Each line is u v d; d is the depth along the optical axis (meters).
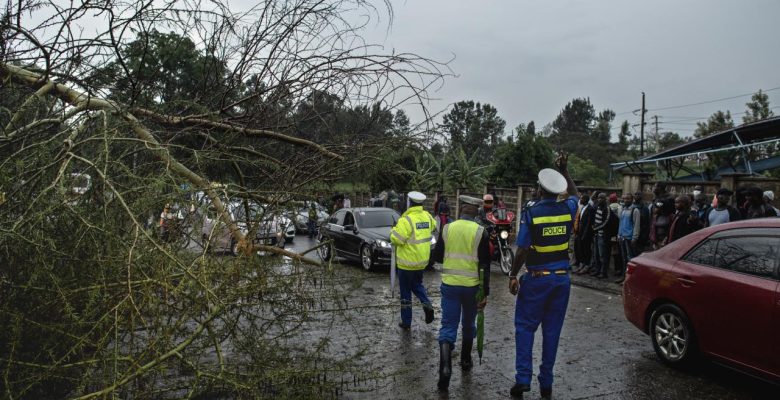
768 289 4.16
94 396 2.61
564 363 5.16
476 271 4.72
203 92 4.79
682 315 4.90
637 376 4.80
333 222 12.88
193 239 3.29
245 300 3.33
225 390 3.39
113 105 3.88
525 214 4.34
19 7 3.87
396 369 4.90
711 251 4.84
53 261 2.93
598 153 60.03
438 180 18.62
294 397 3.31
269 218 3.61
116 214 3.11
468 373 4.86
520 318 4.37
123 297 2.82
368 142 4.56
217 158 3.82
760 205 7.57
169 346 2.86
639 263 5.49
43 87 4.11
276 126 4.91
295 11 4.48
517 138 22.05
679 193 10.70
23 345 3.10
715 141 15.89
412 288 6.37
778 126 14.47
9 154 3.87
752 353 4.25
